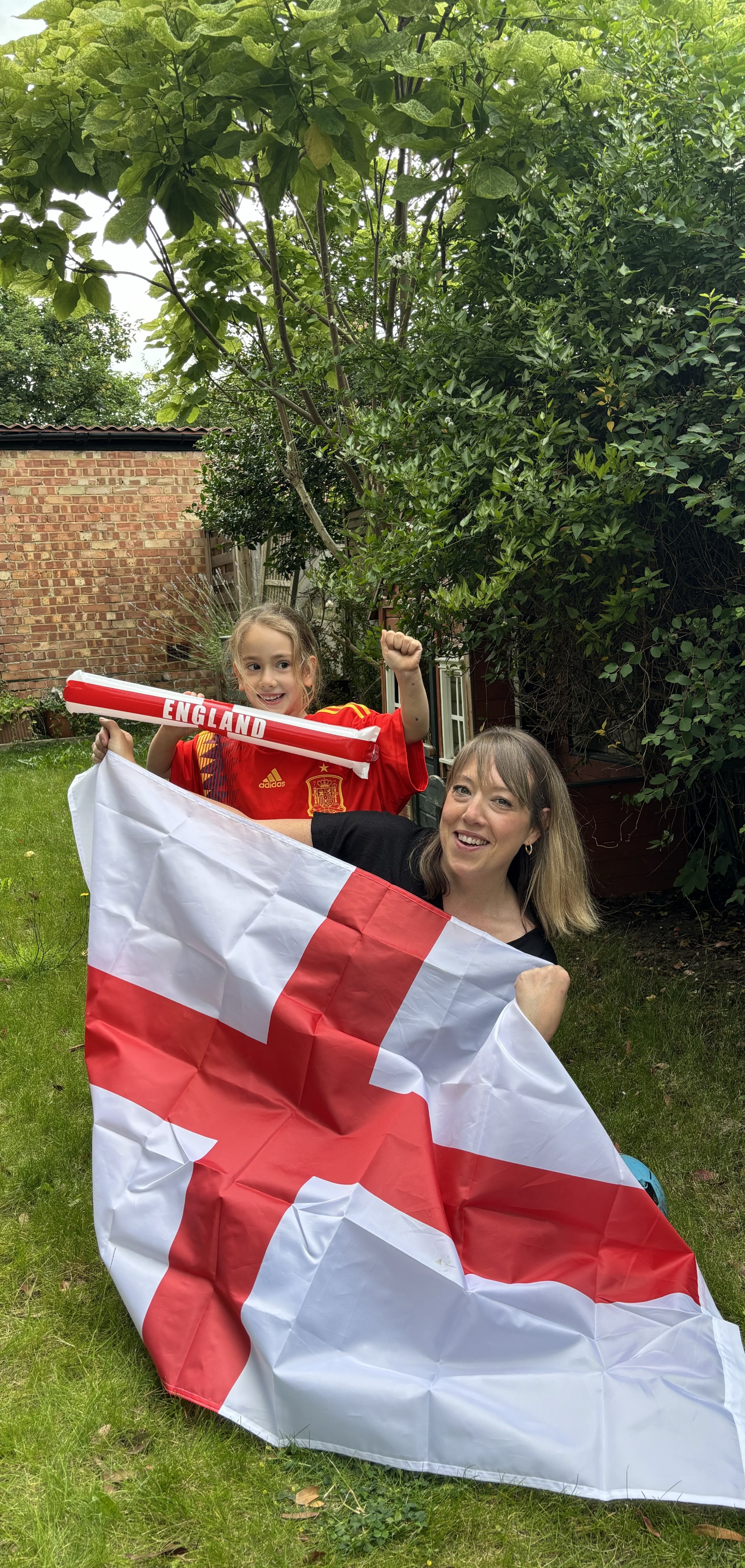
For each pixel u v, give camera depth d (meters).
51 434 13.06
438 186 4.18
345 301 6.00
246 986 2.53
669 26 3.94
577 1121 2.25
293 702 2.97
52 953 5.01
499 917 2.57
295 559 10.98
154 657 14.01
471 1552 1.93
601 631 4.24
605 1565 1.91
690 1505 2.04
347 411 5.46
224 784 2.99
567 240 3.79
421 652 2.76
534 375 3.99
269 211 4.30
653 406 3.69
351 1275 2.18
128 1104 2.52
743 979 4.63
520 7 4.19
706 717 3.46
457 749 6.93
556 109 4.07
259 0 3.61
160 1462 2.11
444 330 4.15
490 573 4.14
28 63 4.13
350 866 2.55
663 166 3.74
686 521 4.02
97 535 13.66
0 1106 3.69
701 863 5.17
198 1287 2.31
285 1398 2.11
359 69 4.02
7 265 4.77
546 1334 2.16
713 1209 3.03
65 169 4.28
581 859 2.54
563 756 5.66
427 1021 2.46
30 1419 2.22
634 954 5.05
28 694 13.54
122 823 2.69
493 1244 2.26
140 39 3.84
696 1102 3.64
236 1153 2.41
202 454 13.97
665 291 3.85
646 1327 2.20
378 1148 2.32
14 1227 2.97
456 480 3.84
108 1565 1.90
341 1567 1.89
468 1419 2.04
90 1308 2.61
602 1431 2.04
